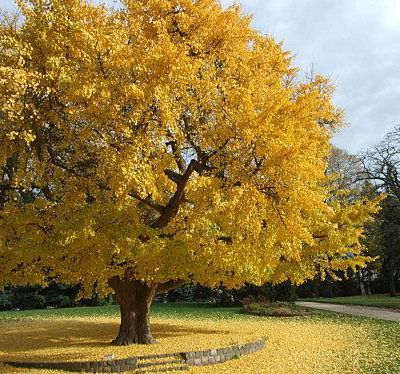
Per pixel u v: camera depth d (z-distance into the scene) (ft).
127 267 32.91
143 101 26.25
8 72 23.99
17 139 29.45
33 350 34.73
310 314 72.43
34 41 27.07
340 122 41.29
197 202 28.60
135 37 29.53
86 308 87.81
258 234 28.02
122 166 24.54
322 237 42.42
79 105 27.37
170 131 28.91
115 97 26.58
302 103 29.32
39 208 30.63
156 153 28.12
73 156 31.53
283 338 43.16
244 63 30.76
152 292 37.63
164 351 32.48
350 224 43.96
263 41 33.88
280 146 25.95
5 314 76.64
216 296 101.04
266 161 26.84
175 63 26.58
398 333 48.37
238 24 32.14
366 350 37.01
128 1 30.68
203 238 31.04
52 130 31.42
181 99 28.68
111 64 26.13
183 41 29.84
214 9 30.66
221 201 29.12
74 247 28.76
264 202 26.99
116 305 97.19
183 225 32.63
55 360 30.07
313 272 44.60
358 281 137.80
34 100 27.96
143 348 34.24
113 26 28.58
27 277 32.96
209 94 28.53
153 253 29.53
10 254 30.32
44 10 27.22
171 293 110.32
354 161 120.67
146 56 26.58
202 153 31.17
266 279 41.91
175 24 30.37
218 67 31.65
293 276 42.88
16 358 31.14
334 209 43.96
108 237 28.84
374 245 114.62
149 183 25.09
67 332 46.68
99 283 34.37
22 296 98.94
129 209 30.32
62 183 32.60
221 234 31.68
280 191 27.14
